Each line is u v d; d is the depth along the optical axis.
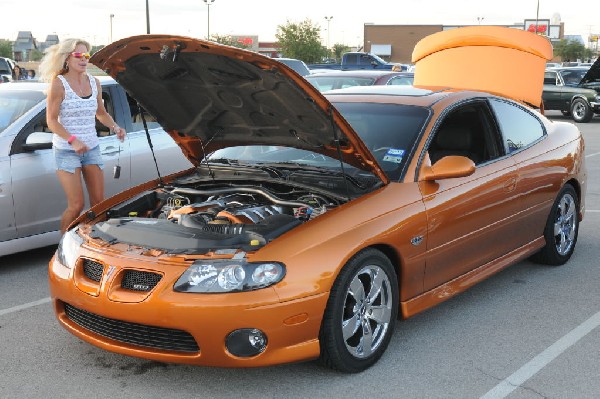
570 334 4.52
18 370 4.00
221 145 4.92
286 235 3.66
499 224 4.97
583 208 6.27
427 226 4.23
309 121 4.01
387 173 4.32
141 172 6.87
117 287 3.63
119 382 3.85
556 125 6.11
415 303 4.27
